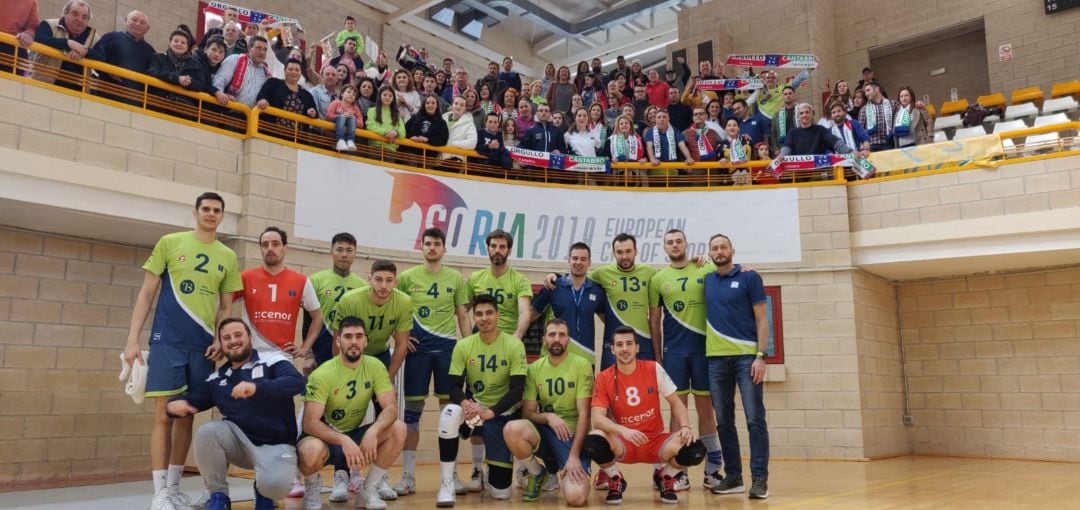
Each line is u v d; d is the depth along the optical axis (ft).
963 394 38.68
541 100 46.52
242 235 29.32
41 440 27.37
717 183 39.75
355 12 59.52
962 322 39.09
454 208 35.37
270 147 30.53
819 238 36.55
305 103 32.27
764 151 39.81
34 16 26.68
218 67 30.89
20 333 27.27
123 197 26.55
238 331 17.13
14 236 27.50
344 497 20.12
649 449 19.56
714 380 21.61
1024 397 37.06
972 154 34.68
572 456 19.58
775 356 36.27
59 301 28.37
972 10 57.67
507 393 20.33
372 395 19.65
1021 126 45.19
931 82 61.05
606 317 23.77
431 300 23.15
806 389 35.68
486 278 23.30
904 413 39.88
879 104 41.70
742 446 36.24
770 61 48.93
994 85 56.18
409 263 33.91
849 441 34.71
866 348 36.50
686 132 40.70
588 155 39.68
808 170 37.63
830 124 39.99
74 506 20.36
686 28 66.23
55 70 25.64
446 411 19.45
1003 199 33.63
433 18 65.00
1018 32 55.57
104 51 27.58
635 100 46.21
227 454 17.07
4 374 26.73
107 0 46.16
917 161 35.94
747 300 21.42
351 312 20.84
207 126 29.19
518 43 73.51
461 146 36.45
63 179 24.89
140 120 27.25
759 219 37.40
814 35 59.98
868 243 36.09
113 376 29.50
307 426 18.22
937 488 23.13
